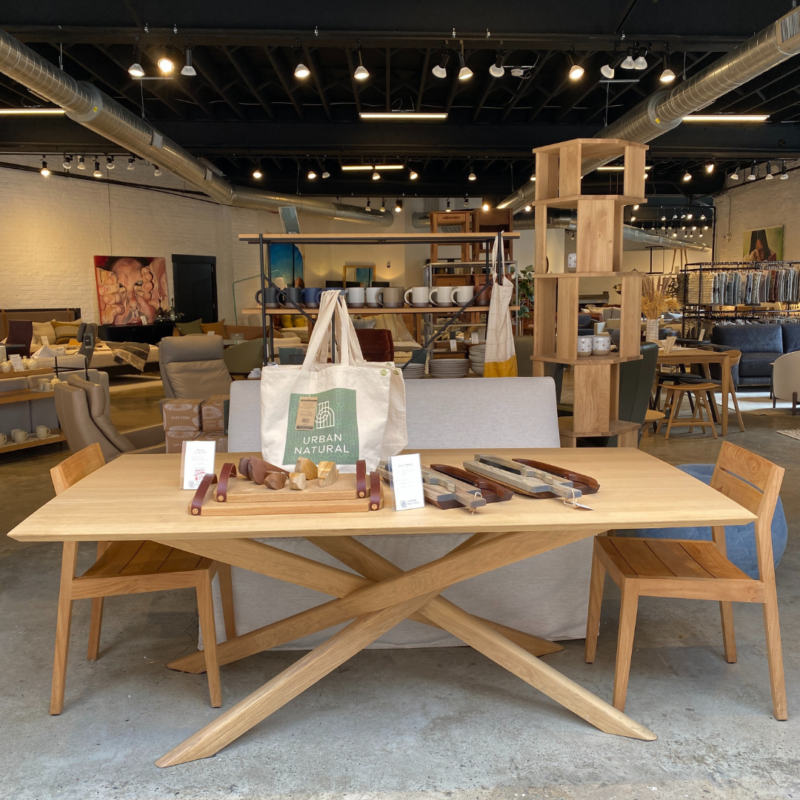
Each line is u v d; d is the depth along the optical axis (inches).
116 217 495.8
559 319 144.7
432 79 343.3
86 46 285.6
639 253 783.7
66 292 467.2
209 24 231.9
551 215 642.8
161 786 74.4
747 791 72.6
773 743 80.4
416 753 79.4
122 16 229.3
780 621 112.3
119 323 501.0
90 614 118.3
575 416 140.3
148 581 86.1
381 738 82.3
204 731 79.3
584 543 103.3
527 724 84.7
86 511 74.2
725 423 262.2
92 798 72.7
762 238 550.3
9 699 91.6
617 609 117.6
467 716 86.6
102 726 85.3
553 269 714.2
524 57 313.9
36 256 448.8
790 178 513.7
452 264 215.3
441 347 233.3
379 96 377.7
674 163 542.6
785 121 405.4
